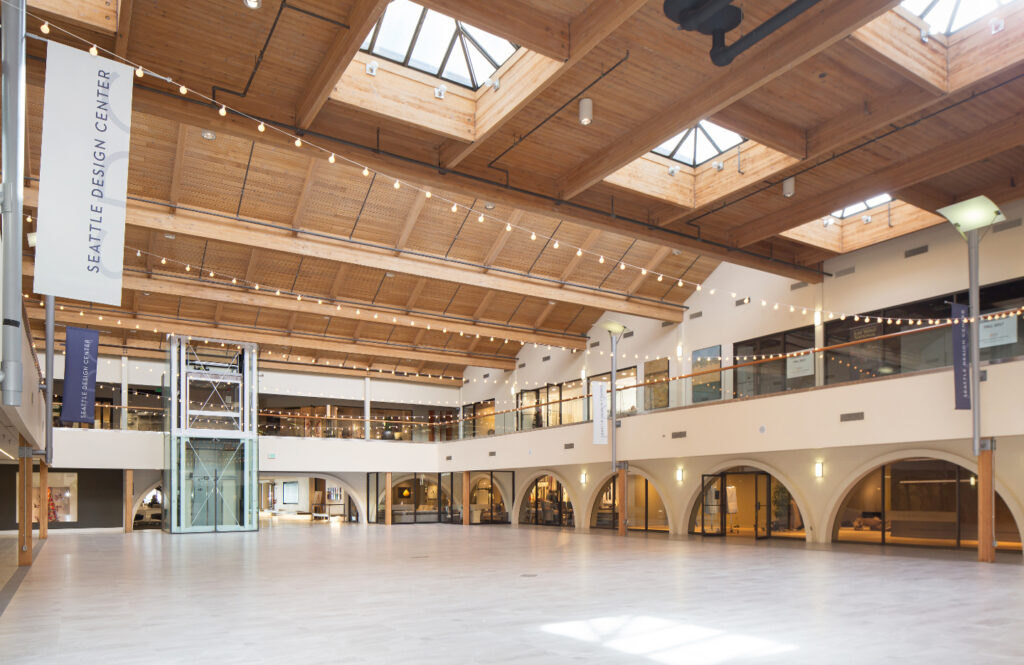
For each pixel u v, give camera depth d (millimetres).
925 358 14766
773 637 7102
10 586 11664
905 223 17734
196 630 7750
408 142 13422
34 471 27141
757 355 21656
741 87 10750
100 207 6668
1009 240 15898
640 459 21422
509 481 30125
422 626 7793
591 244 21953
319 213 18953
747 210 16703
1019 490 14594
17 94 5766
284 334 27203
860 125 12070
